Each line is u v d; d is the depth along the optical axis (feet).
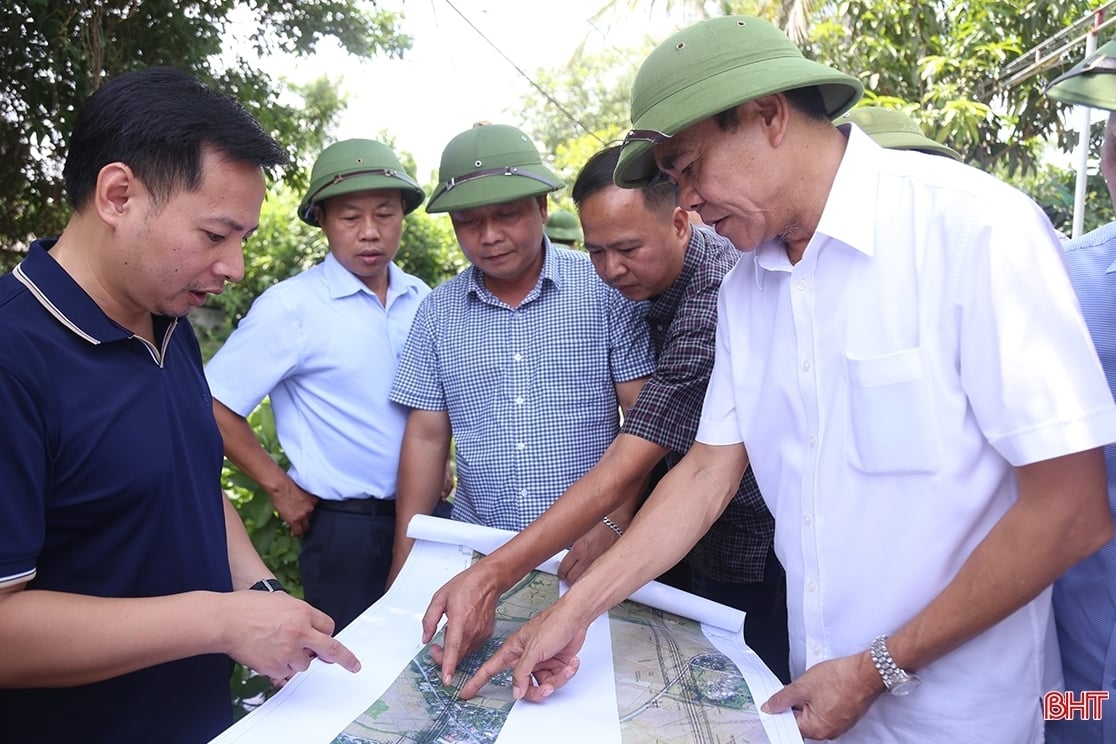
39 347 3.83
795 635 4.79
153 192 3.86
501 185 6.53
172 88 3.94
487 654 4.68
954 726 4.31
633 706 4.17
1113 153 5.00
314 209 8.27
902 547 4.24
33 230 13.82
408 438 7.63
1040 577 3.80
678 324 6.10
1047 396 3.65
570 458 6.89
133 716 4.31
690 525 4.87
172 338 4.74
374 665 4.47
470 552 5.63
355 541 8.01
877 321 4.17
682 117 4.00
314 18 15.60
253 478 7.98
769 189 4.23
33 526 3.71
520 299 7.10
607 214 6.01
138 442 4.15
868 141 4.29
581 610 4.45
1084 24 19.60
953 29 21.66
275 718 3.96
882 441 4.17
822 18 24.03
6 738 4.10
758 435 4.81
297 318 7.85
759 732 3.97
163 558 4.34
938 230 4.00
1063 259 3.88
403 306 8.43
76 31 12.13
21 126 12.59
